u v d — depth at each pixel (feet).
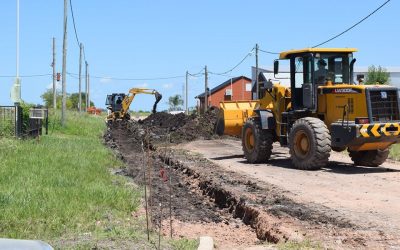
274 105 61.31
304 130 54.24
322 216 33.40
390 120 51.78
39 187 38.37
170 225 31.89
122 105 170.19
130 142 103.76
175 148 83.30
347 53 57.16
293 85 58.65
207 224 36.47
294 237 28.73
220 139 98.84
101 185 41.86
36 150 61.21
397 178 48.49
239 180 48.37
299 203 37.73
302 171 53.93
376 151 55.26
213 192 45.96
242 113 67.26
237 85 271.49
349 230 29.76
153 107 172.65
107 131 134.62
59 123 110.63
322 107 55.72
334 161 62.08
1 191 35.86
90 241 26.53
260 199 39.68
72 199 35.76
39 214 31.32
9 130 74.49
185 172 58.39
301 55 57.77
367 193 41.19
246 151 63.41
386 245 26.48
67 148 67.67
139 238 27.71
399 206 36.14
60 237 27.50
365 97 50.80
